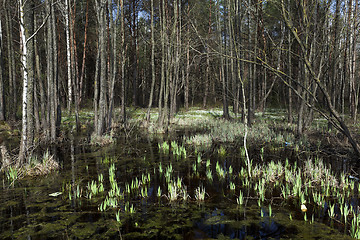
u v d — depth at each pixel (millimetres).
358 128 11023
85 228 3416
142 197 4582
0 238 3160
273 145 9500
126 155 8188
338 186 4961
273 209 4000
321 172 5656
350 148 7738
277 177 5602
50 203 4312
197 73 27109
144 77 32219
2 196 4641
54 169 6406
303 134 10273
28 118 6734
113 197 4574
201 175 5926
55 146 9688
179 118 18562
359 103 16016
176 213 3896
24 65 6184
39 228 3414
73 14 20188
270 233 3242
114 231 3338
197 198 4461
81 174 6066
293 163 6918
